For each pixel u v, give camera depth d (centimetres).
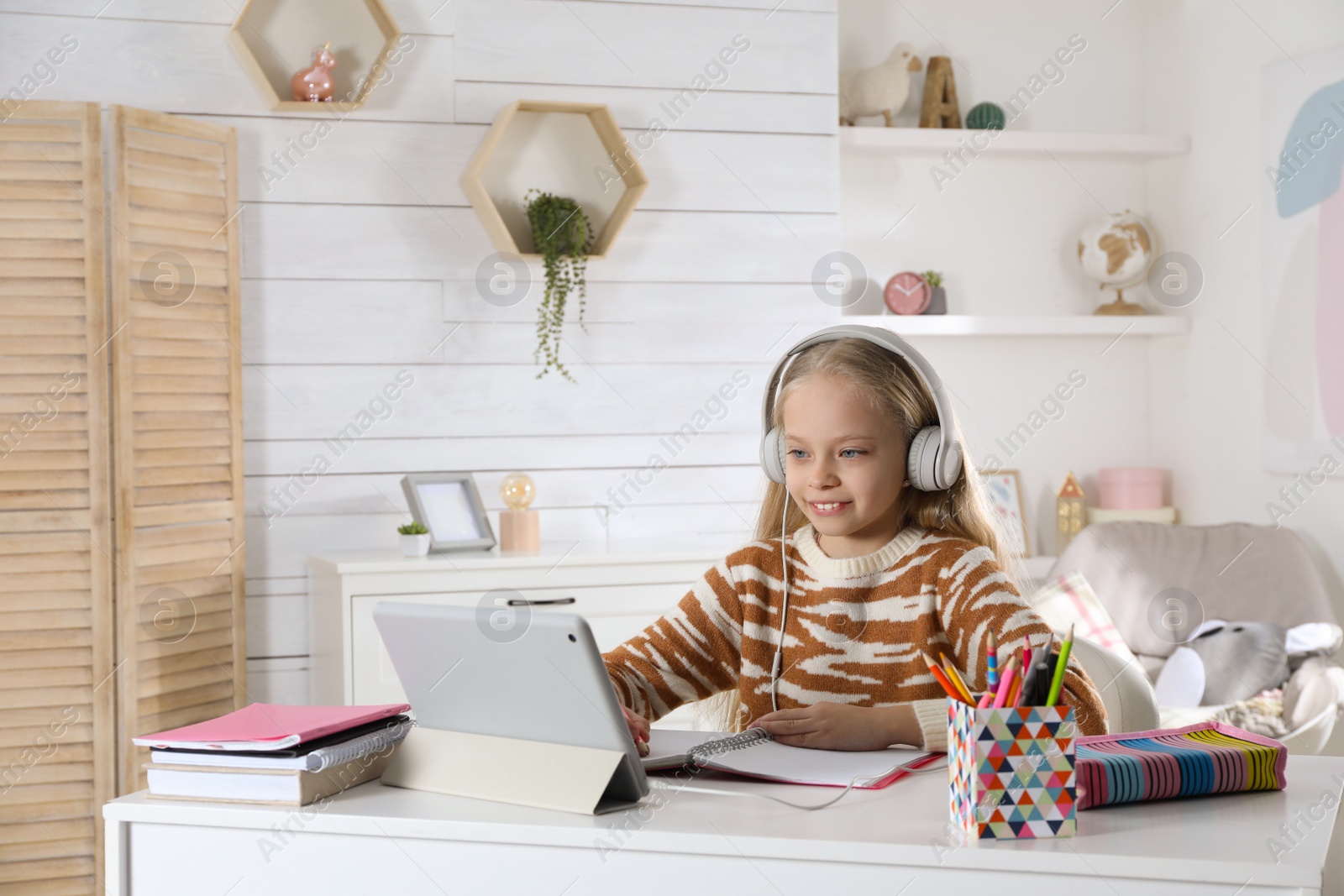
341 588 239
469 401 283
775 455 141
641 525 292
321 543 275
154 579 249
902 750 118
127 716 243
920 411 131
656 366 293
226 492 263
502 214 284
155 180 251
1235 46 309
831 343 134
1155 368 344
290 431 274
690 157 294
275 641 272
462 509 269
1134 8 343
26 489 241
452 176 281
